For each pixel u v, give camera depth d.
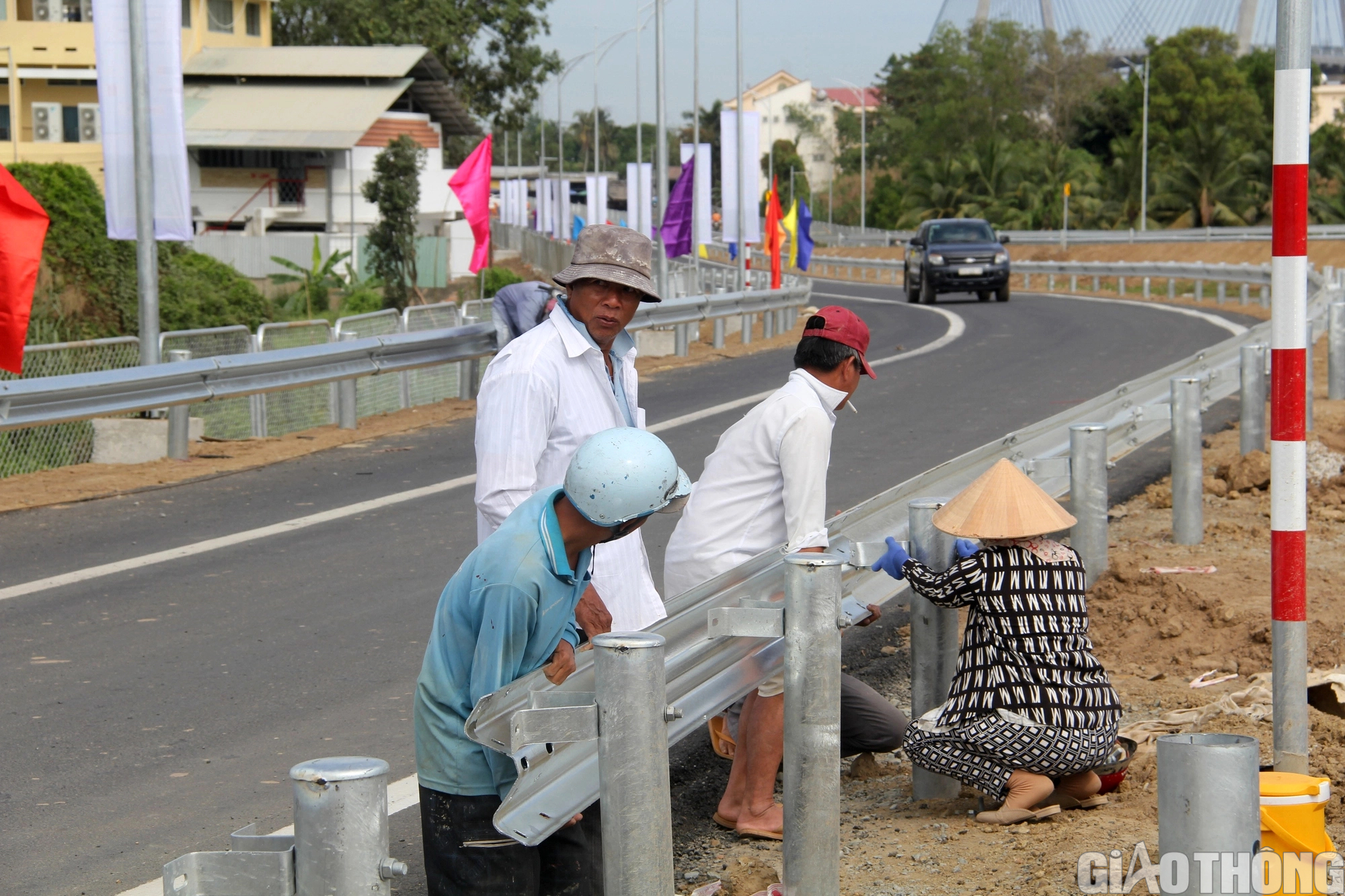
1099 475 10.66
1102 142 144.12
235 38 80.06
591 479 4.57
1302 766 6.07
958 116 147.62
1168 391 14.14
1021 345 31.62
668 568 6.84
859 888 5.94
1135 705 8.57
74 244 30.22
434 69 82.56
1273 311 6.00
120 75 18.08
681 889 6.21
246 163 73.19
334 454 18.52
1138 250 89.81
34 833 6.88
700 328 36.91
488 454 5.76
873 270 85.88
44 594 11.57
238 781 7.58
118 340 17.86
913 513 6.89
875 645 10.34
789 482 6.39
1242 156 104.75
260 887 3.73
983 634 6.63
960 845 6.38
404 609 11.09
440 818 4.96
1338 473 15.30
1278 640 6.06
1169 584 10.49
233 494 15.81
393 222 66.06
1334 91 162.38
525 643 4.72
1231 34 122.12
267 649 10.05
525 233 100.19
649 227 57.72
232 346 19.23
